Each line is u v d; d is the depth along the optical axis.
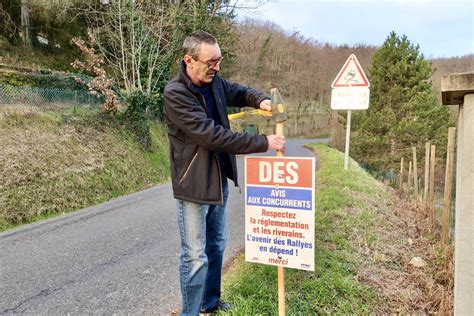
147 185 9.49
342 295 3.02
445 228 4.68
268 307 2.66
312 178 2.02
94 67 11.55
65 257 4.16
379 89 17.31
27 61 15.73
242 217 5.71
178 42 14.27
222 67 19.58
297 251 2.10
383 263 3.92
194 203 2.24
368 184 8.24
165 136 13.46
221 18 18.11
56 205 6.61
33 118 8.02
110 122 10.09
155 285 3.38
